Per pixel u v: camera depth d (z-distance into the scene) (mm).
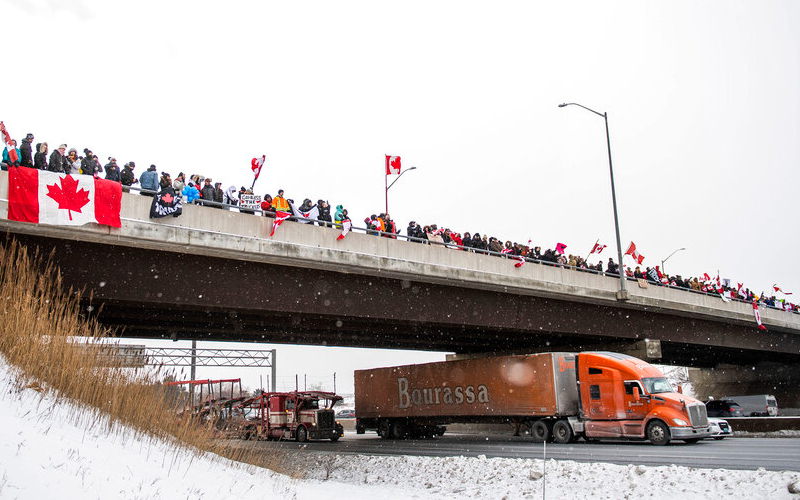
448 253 26594
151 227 18125
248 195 21688
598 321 35000
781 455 18469
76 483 7980
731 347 45312
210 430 15359
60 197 16484
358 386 40031
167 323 27281
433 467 18719
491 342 39469
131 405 12469
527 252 31734
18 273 12766
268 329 30391
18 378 10578
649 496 12461
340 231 22766
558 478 14906
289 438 36562
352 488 16797
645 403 24828
